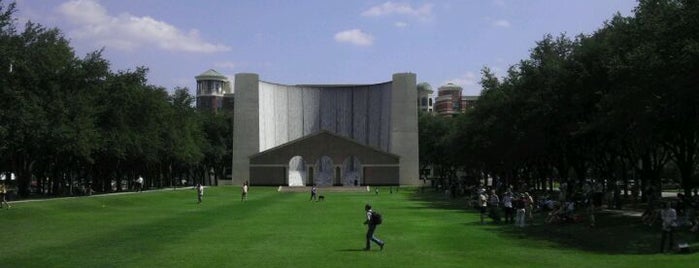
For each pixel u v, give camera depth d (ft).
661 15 118.11
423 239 99.96
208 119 478.18
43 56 186.29
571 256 81.97
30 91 184.65
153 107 259.19
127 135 239.09
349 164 452.35
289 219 140.36
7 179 250.37
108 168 306.76
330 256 80.43
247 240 97.96
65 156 242.37
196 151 354.74
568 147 196.75
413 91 479.41
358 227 120.26
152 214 155.74
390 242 95.76
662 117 112.47
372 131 522.88
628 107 117.19
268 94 506.48
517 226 122.52
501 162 265.95
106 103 232.12
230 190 350.43
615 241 98.53
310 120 535.19
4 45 164.86
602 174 215.51
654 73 108.88
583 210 154.30
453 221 134.92
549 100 169.37
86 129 201.67
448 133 400.88
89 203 180.14
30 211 145.48
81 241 96.48
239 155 472.44
